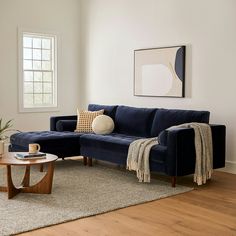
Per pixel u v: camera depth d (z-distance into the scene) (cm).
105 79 749
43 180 441
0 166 586
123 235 325
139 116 599
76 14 791
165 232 332
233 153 555
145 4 663
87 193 445
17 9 718
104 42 745
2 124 713
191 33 597
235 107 549
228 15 550
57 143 571
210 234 327
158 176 538
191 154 479
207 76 580
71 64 795
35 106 762
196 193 453
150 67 657
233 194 449
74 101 804
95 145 564
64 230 335
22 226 340
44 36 756
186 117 538
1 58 708
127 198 427
